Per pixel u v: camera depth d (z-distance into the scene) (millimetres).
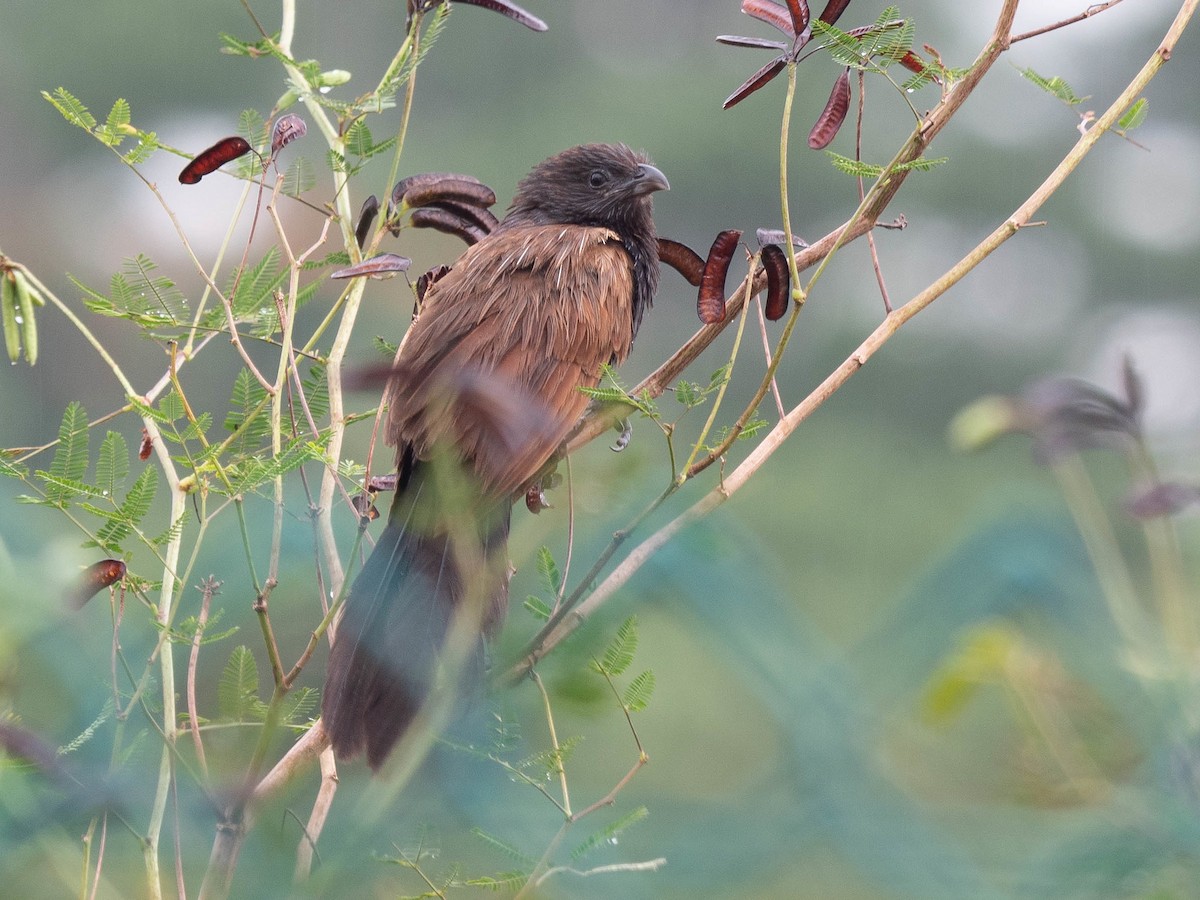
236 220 5594
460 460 5781
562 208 10438
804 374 27891
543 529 4586
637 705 4098
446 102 30953
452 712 4082
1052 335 29609
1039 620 3861
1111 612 3857
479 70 31188
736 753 4516
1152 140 31109
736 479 5027
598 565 4199
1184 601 4414
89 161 26391
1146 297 30422
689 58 32938
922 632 3826
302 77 5605
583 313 8508
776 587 3877
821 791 3564
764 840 3504
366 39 29172
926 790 3662
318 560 5012
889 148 29953
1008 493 3932
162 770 4191
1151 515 4500
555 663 4016
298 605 5352
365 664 4957
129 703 4219
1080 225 30359
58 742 4047
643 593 3967
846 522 24391
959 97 5652
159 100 27312
